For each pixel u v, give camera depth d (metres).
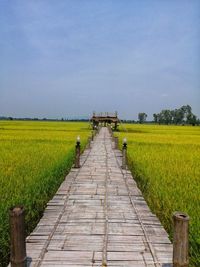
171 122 144.62
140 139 31.69
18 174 10.58
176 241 4.18
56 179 10.53
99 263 4.84
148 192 9.55
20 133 38.81
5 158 15.08
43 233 6.05
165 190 8.95
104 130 52.53
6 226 5.50
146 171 12.22
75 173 12.57
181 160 15.76
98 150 21.52
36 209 7.50
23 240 4.34
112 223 6.70
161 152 19.55
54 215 7.17
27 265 4.75
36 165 12.75
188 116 134.75
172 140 31.00
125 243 5.64
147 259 5.02
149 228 6.43
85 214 7.28
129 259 5.00
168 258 5.07
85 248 5.39
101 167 14.16
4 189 8.24
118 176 12.00
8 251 5.52
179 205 7.33
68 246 5.46
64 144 23.67
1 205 6.39
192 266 4.92
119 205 8.07
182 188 9.31
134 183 10.76
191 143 27.39
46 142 25.70
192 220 6.10
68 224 6.59
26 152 17.91
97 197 8.82
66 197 8.77
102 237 5.90
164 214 7.29
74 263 4.82
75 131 45.94
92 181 10.99
